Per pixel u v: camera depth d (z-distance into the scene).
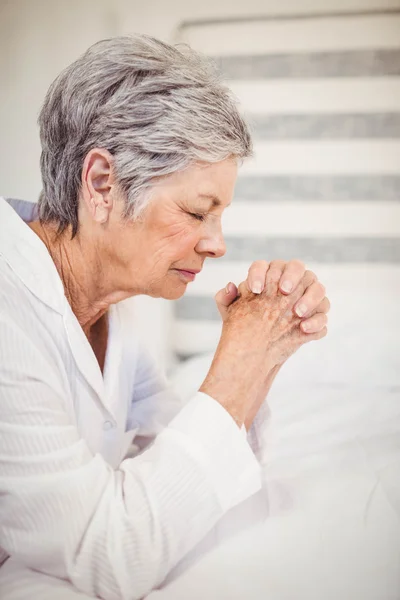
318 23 1.95
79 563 0.60
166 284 0.75
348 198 2.05
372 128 1.99
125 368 0.91
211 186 0.68
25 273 0.69
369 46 1.94
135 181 0.66
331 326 1.78
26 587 0.65
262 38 1.99
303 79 1.99
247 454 0.66
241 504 0.85
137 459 0.65
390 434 1.17
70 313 0.72
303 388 1.54
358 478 0.94
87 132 0.67
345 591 0.67
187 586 0.68
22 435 0.59
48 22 1.93
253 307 0.75
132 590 0.61
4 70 1.96
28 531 0.60
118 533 0.59
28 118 1.96
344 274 2.10
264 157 2.07
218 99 0.66
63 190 0.71
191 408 0.65
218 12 1.97
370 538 0.77
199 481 0.62
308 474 0.96
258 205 2.11
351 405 1.36
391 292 1.98
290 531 0.79
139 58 0.66
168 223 0.69
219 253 0.73
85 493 0.60
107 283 0.76
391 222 2.04
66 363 0.73
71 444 0.61
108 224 0.70
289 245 2.12
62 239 0.75
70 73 0.69
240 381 0.68
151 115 0.64
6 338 0.62
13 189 1.99
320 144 2.03
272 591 0.68
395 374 1.56
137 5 1.96
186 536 0.62
